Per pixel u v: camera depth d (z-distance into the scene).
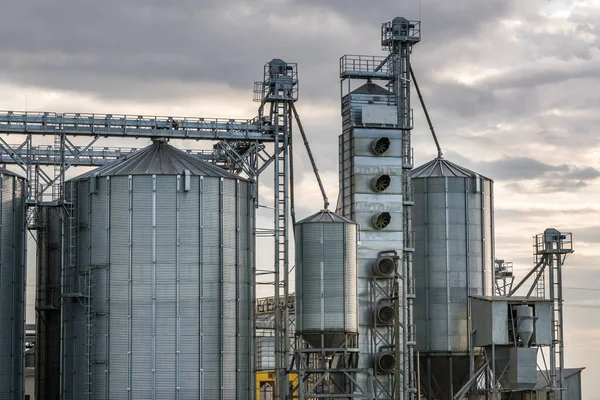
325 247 135.12
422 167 156.75
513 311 138.75
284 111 141.12
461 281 152.62
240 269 129.88
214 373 126.38
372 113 143.25
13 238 128.88
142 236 126.62
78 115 137.12
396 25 148.38
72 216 130.75
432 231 153.12
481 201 154.75
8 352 127.12
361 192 142.12
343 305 134.00
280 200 140.25
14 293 128.75
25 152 145.75
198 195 127.56
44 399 143.38
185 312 126.00
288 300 144.62
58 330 143.75
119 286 126.50
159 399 124.62
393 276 139.62
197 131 139.50
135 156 131.75
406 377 138.50
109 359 125.88
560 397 150.62
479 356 150.38
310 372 134.50
